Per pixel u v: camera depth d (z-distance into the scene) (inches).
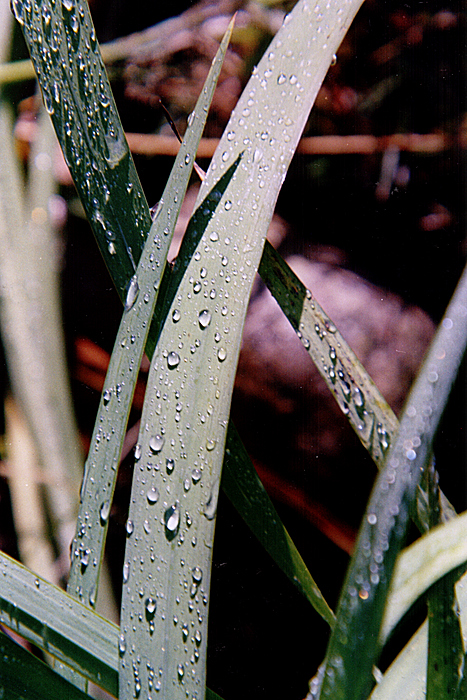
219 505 26.5
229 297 18.7
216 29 34.0
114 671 17.7
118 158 19.4
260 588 24.3
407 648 18.0
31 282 24.8
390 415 19.3
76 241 30.2
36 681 17.5
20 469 23.1
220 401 18.2
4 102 25.4
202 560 17.7
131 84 34.2
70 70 19.1
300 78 19.6
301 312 19.6
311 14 19.9
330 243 33.2
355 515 27.1
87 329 30.0
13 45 25.2
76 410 28.6
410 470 16.4
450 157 33.8
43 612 17.6
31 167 27.1
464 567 17.7
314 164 34.2
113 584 23.9
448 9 33.9
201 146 32.8
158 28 33.9
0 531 23.9
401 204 33.9
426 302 31.9
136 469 18.1
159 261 18.4
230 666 23.0
